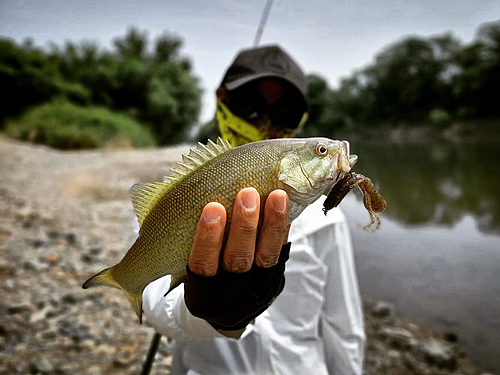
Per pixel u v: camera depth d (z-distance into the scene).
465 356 0.81
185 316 0.31
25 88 5.79
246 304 0.24
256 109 0.41
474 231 1.77
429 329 0.92
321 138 0.27
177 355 0.41
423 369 0.76
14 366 0.64
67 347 0.69
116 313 0.80
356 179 0.27
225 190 0.25
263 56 0.41
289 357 0.37
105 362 0.66
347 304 0.40
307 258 0.38
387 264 1.34
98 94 7.18
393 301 1.06
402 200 2.67
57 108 5.22
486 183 3.27
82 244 1.16
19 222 1.33
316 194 0.26
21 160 2.53
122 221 1.40
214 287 0.24
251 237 0.22
